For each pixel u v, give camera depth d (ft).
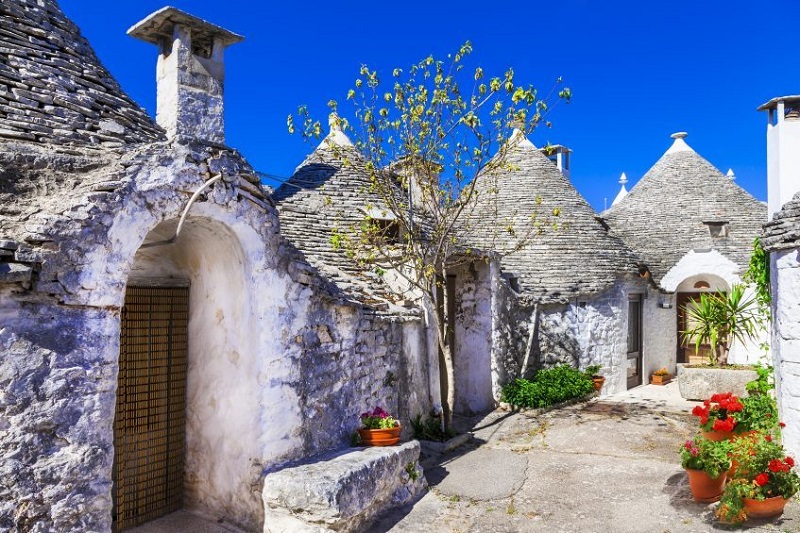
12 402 12.55
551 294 42.70
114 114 19.98
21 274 12.35
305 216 31.68
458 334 38.29
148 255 19.24
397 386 26.37
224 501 19.21
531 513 20.53
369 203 33.58
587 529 19.22
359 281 27.45
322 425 20.80
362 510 18.47
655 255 55.98
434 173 30.27
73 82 19.66
